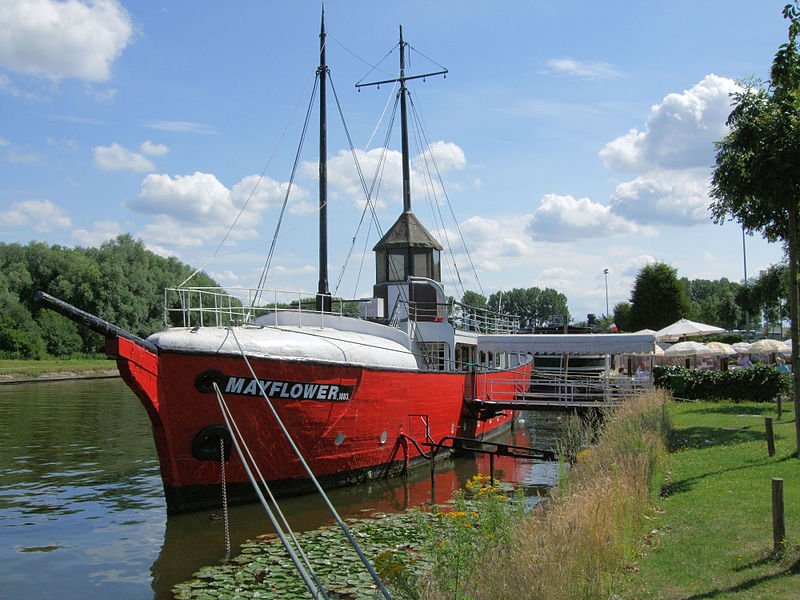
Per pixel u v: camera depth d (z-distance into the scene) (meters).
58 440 26.92
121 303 79.88
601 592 7.84
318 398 16.25
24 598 10.66
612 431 16.42
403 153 32.25
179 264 95.25
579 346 26.81
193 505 14.85
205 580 11.05
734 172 15.98
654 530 10.52
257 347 15.27
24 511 16.00
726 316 88.44
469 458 23.88
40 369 65.00
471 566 8.02
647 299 72.38
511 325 40.81
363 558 8.76
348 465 17.73
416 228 28.25
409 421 19.95
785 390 29.14
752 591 7.74
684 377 30.66
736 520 10.52
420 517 10.28
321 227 23.83
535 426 36.00
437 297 25.61
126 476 20.09
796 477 13.09
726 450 16.59
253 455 15.34
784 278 52.12
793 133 14.61
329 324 20.72
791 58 11.17
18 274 77.75
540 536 8.39
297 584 10.66
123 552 12.77
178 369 14.04
